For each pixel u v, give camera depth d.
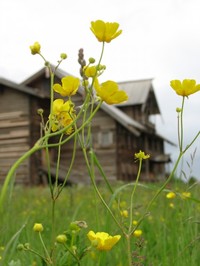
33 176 25.45
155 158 34.28
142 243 2.54
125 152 28.41
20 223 4.46
